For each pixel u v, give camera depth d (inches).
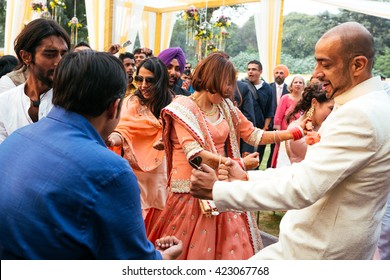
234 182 73.7
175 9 514.0
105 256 54.4
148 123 137.8
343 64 69.9
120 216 53.9
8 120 98.8
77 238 52.0
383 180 69.0
